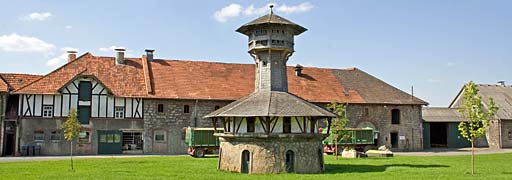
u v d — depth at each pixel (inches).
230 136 862.5
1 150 1311.5
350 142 1437.0
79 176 778.2
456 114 1964.8
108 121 1400.1
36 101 1349.7
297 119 856.9
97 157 1235.2
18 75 1473.9
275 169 827.4
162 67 1578.5
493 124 1905.8
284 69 927.7
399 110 1708.9
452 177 776.3
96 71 1469.0
